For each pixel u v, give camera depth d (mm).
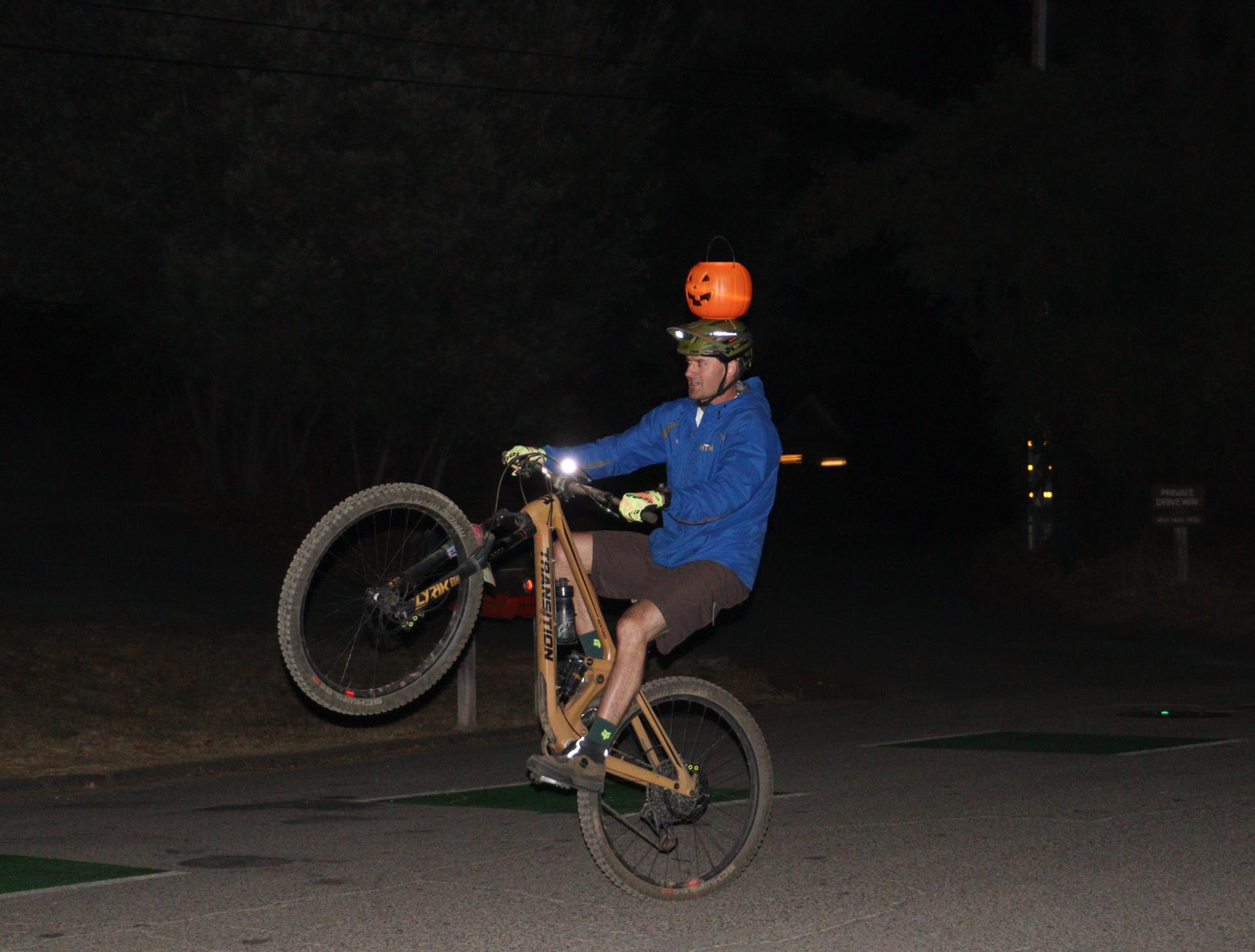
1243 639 18766
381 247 21000
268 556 22062
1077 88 22047
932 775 8969
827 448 48625
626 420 33250
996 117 22266
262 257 20891
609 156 24203
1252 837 6887
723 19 36375
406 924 5473
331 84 21281
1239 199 20812
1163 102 22062
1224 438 21625
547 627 5613
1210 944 5117
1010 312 23391
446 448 24641
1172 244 21766
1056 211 21891
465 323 22578
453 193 21422
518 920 5523
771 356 41875
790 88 36062
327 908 5734
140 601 16922
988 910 5605
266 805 8547
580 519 26578
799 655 17578
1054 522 24016
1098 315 22656
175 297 21469
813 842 6910
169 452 28500
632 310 31984
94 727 11359
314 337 21594
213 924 5504
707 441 5840
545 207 23062
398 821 7797
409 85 21312
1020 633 19516
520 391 22797
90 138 22609
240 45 21297
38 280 22391
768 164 38750
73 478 27422
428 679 5492
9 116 22422
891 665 16969
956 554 31531
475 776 9609
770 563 29359
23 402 34406
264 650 14297
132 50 21562
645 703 5883
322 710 12578
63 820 8227
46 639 13641
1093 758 9547
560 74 23141
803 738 11117
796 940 5215
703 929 5379
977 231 22391
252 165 20406
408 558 19422
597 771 5547
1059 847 6715
